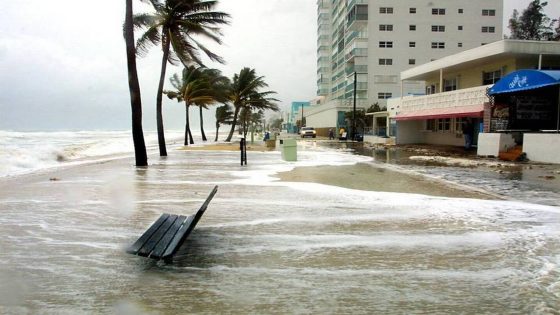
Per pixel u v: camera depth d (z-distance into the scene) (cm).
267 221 707
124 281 434
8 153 2455
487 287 417
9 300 388
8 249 548
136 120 1797
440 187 1088
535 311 362
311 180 1241
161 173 1475
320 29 9800
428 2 6197
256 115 8144
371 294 401
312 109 8344
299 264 489
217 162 1959
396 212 777
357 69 6216
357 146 3447
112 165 1839
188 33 2441
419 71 3291
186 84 4112
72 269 471
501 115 2064
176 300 387
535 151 1758
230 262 496
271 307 372
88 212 787
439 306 374
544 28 6675
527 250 541
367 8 6184
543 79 1680
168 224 579
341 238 601
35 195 987
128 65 1797
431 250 543
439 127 3312
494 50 2372
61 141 5316
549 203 855
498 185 1112
